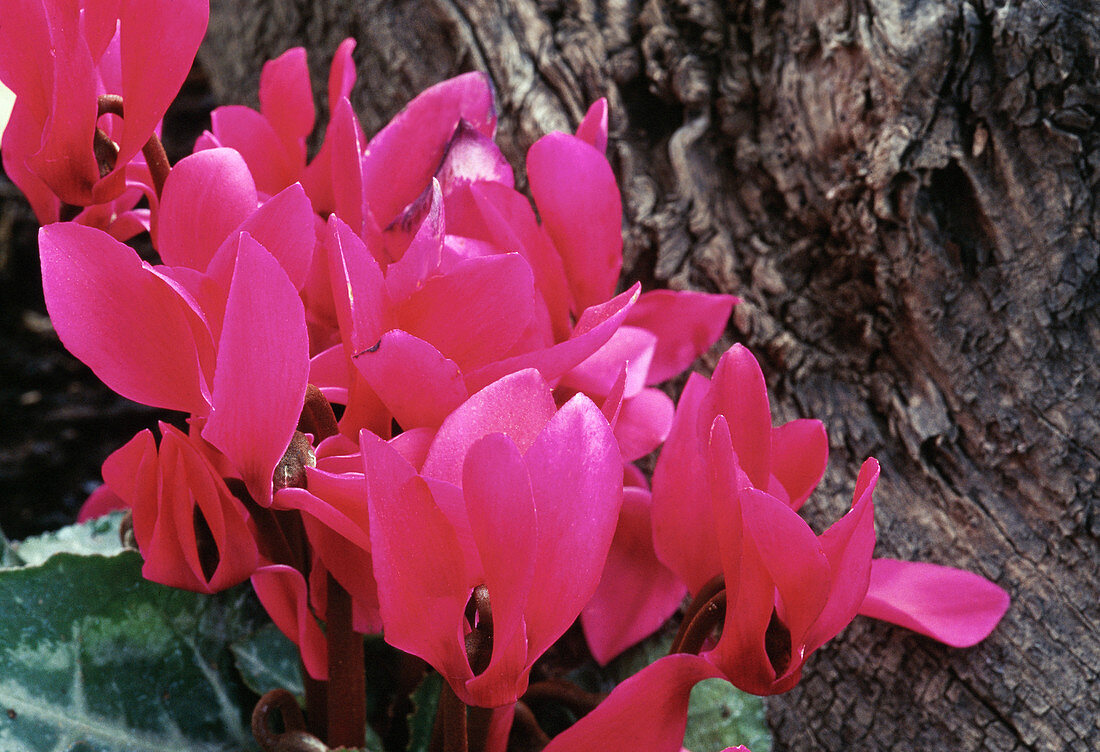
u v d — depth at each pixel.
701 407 0.35
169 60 0.34
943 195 0.46
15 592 0.38
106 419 0.94
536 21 0.59
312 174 0.39
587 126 0.38
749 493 0.32
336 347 0.35
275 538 0.35
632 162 0.55
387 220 0.38
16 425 0.92
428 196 0.36
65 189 0.35
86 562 0.39
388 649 0.43
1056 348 0.44
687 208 0.53
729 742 0.41
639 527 0.40
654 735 0.34
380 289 0.33
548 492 0.31
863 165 0.46
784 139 0.51
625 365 0.33
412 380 0.33
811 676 0.44
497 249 0.37
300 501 0.32
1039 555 0.43
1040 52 0.43
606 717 0.34
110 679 0.39
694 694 0.42
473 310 0.34
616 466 0.32
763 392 0.34
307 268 0.34
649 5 0.56
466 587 0.32
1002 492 0.44
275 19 0.72
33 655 0.38
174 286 0.32
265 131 0.39
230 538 0.34
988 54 0.44
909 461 0.46
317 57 0.69
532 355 0.33
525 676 0.32
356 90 0.66
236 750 0.40
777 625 0.34
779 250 0.51
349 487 0.32
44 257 0.33
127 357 0.33
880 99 0.45
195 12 0.34
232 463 0.33
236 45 0.77
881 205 0.45
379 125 0.64
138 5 0.34
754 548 0.32
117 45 0.36
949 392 0.45
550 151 0.37
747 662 0.33
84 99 0.34
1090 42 0.43
